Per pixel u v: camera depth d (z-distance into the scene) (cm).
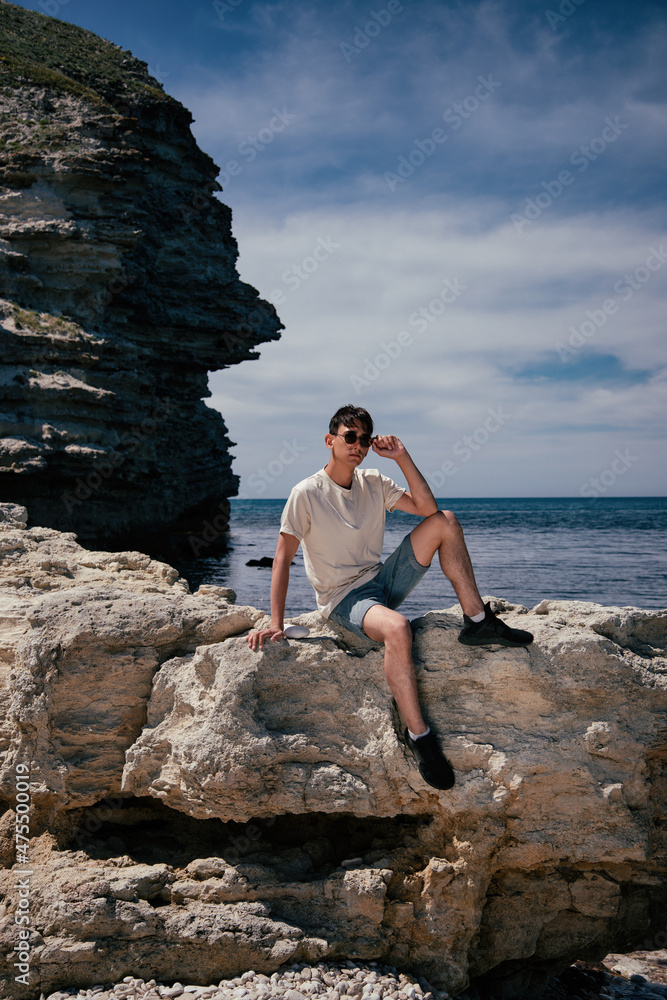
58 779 367
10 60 2655
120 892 346
